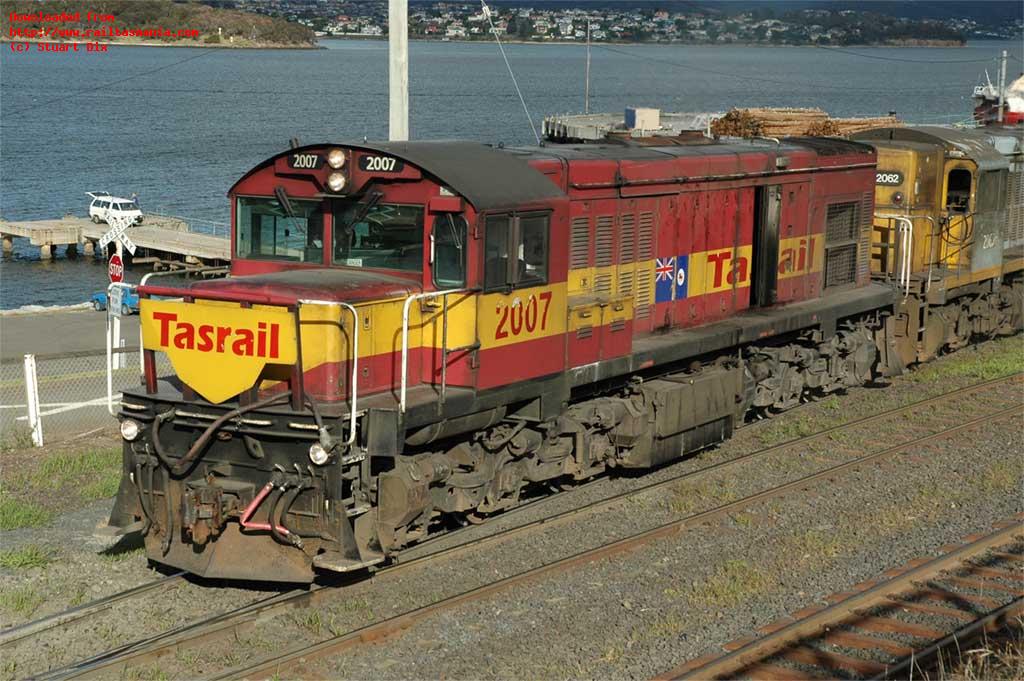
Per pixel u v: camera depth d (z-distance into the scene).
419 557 10.28
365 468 9.56
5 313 28.47
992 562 10.58
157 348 9.66
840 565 10.50
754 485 12.96
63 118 102.50
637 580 10.11
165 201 57.94
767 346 16.02
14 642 8.59
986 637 8.78
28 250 48.06
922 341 19.28
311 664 8.30
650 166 13.26
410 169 10.03
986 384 17.94
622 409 12.92
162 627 8.93
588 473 12.68
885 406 16.80
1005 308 22.33
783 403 16.09
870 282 18.50
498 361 10.57
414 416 9.68
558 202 11.19
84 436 15.15
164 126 93.75
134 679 8.05
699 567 10.44
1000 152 21.00
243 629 8.84
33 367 14.59
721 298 14.88
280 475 9.23
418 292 10.20
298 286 9.50
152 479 9.73
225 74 173.62
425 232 10.09
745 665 8.37
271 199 10.70
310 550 9.36
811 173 16.22
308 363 9.41
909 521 11.79
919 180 19.08
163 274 10.54
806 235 16.30
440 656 8.52
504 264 10.50
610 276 12.82
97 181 64.62
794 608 9.49
